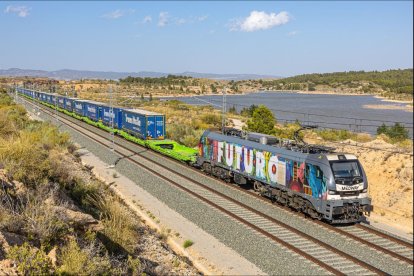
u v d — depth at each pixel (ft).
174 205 69.62
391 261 48.73
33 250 30.14
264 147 74.23
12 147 57.88
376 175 85.40
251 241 54.13
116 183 83.82
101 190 69.05
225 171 86.89
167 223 61.46
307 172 63.16
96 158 108.99
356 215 60.64
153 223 60.85
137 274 35.50
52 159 64.59
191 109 297.53
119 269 33.96
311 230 58.49
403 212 69.87
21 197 42.80
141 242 49.37
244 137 82.84
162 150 113.29
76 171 78.13
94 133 160.35
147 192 77.82
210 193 77.20
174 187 80.64
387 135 139.74
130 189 79.71
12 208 37.52
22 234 33.30
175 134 151.53
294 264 47.52
